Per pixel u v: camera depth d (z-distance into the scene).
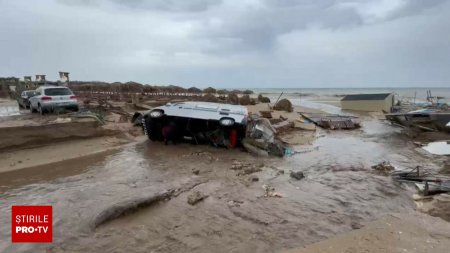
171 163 9.06
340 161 10.12
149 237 4.79
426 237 4.88
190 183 7.18
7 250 4.43
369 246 4.58
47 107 16.31
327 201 6.38
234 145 11.24
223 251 4.44
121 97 32.03
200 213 5.66
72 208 5.77
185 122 12.04
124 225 5.16
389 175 8.32
